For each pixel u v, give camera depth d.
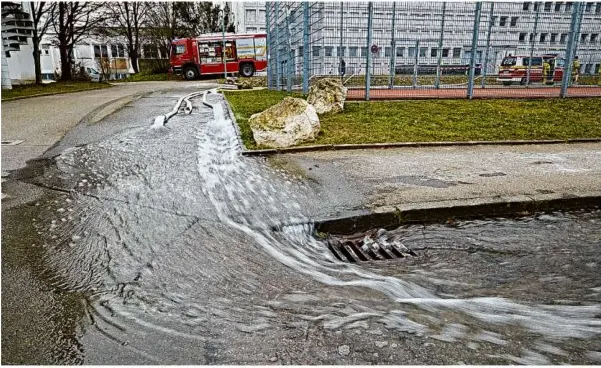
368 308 2.75
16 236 3.65
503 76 19.25
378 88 16.20
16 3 15.63
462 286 3.09
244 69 35.22
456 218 4.34
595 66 19.02
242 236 3.76
